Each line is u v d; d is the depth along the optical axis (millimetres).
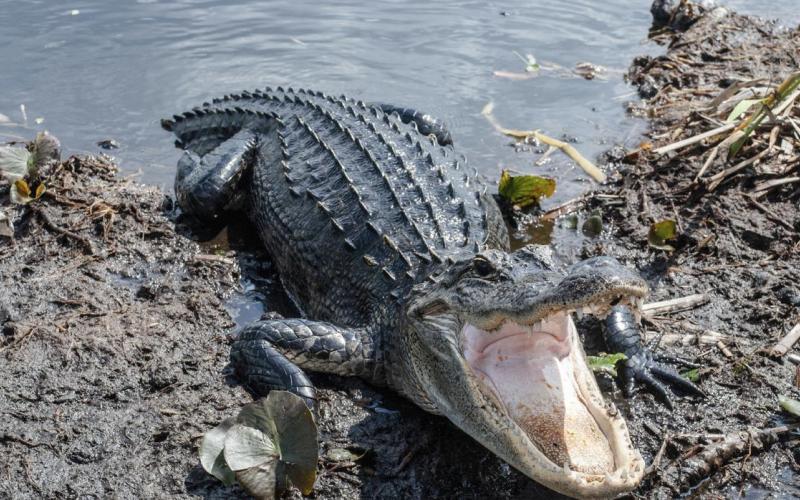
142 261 2578
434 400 2193
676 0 3574
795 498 2148
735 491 2162
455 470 2178
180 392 2277
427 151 2600
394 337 2289
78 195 2719
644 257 2604
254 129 2799
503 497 2146
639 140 2967
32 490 2125
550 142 2949
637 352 2348
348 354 2299
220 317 2449
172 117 3012
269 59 3256
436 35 3420
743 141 2744
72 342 2352
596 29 3520
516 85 3186
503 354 2170
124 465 2160
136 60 3225
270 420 2135
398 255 2357
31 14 3434
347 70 3223
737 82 2977
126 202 2703
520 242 2670
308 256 2488
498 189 2783
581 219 2734
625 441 2055
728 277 2533
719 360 2355
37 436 2193
